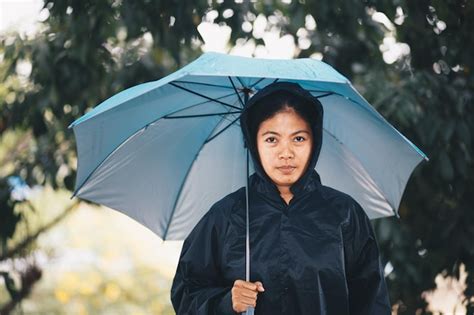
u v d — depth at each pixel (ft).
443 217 23.08
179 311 14.97
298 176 14.58
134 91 14.42
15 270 31.78
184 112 16.16
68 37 25.52
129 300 62.59
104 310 61.77
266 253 14.32
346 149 16.34
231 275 14.42
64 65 25.43
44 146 28.48
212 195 16.96
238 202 14.76
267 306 14.20
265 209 14.57
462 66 22.29
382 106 21.58
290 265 14.23
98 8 23.17
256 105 14.71
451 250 22.89
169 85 15.43
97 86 25.79
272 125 14.51
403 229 22.59
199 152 16.70
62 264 61.72
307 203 14.61
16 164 29.40
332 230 14.43
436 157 21.89
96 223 66.18
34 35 26.45
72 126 14.46
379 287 14.66
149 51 26.00
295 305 14.20
